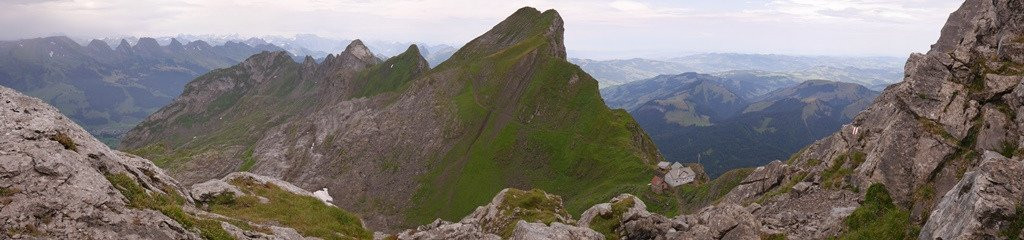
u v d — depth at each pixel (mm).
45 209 27500
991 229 28234
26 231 26125
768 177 77812
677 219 47438
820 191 56219
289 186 62188
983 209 28594
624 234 47594
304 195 59750
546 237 39062
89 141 36188
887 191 44031
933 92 48812
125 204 30828
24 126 32750
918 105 48688
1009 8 55312
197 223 34656
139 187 35219
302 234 46594
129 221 29438
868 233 39438
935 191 41250
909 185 43688
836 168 60312
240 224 41406
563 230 40906
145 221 30141
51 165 29703
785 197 59344
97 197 29406
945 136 44719
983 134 42625
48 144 31609
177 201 41469
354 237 51375
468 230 46812
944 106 47188
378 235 52625
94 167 33469
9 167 28766
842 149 63125
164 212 32750
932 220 33312
